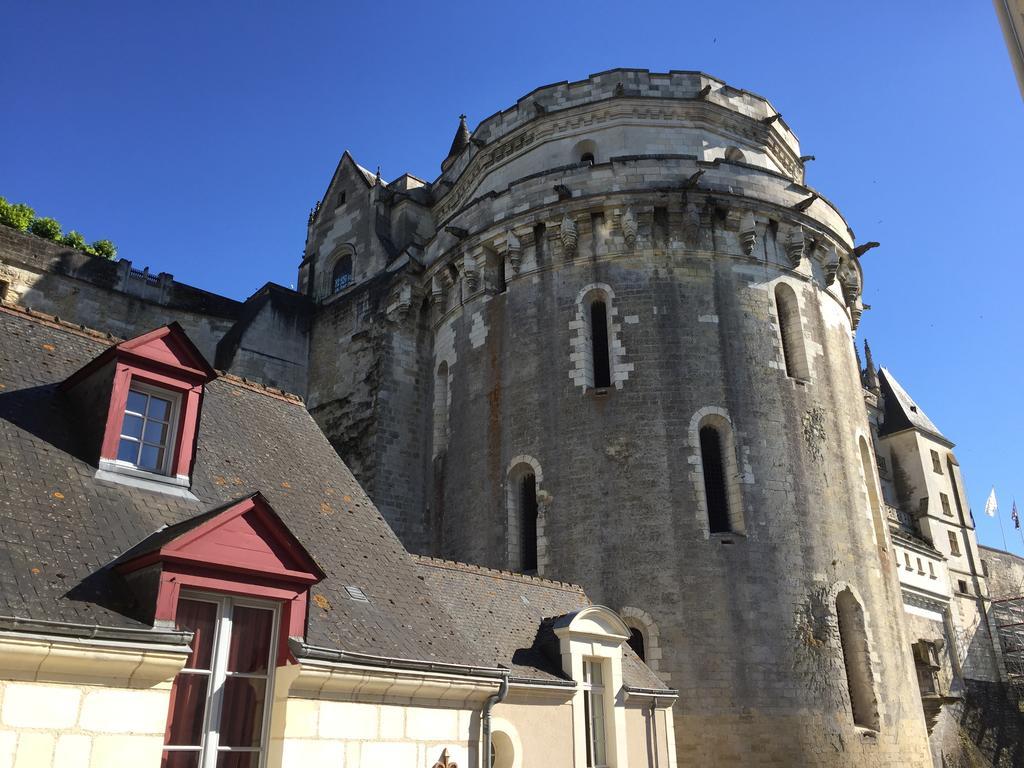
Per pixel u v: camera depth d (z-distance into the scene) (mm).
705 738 20672
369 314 31984
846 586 23719
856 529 24922
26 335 12430
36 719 7957
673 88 30469
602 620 15945
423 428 30094
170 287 35594
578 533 23531
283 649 10242
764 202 26797
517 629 15648
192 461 11852
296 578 10484
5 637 7820
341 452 30391
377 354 30391
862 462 27391
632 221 26109
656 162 27016
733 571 22406
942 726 41219
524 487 25703
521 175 30828
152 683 8828
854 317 30297
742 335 25438
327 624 10945
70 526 9758
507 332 27000
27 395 11312
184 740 9391
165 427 11812
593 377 25641
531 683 13742
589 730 15195
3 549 8867
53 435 10938
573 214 26672
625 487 23531
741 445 23953
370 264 35625
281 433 14711
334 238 38500
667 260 26000
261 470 13336
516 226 27453
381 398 29453
